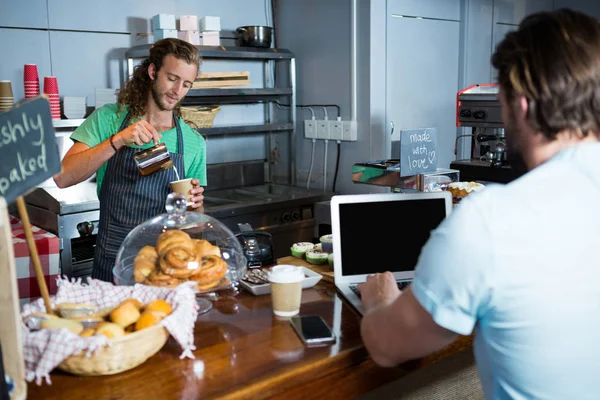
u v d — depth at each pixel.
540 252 0.98
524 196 1.00
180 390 1.22
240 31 3.99
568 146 1.03
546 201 0.99
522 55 1.01
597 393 1.02
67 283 1.49
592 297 0.99
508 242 0.98
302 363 1.33
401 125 4.24
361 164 2.74
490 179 3.62
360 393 1.42
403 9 4.06
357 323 1.58
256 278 1.88
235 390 1.21
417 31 4.22
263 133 4.48
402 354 1.18
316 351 1.40
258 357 1.37
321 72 4.14
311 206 3.89
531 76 0.99
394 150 4.22
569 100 0.97
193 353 1.39
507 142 1.10
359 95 3.94
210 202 3.81
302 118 4.34
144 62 2.41
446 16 4.41
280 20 4.39
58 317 1.36
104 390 1.22
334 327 1.55
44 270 2.69
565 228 0.98
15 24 3.32
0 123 1.17
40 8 3.39
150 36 3.81
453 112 4.63
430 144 2.45
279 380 1.27
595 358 1.01
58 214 3.00
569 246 0.98
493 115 3.71
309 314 1.64
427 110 4.41
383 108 3.96
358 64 3.90
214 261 1.54
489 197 1.01
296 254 2.22
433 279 1.04
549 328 0.99
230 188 4.31
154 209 2.43
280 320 1.60
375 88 3.89
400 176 2.54
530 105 1.00
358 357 1.41
